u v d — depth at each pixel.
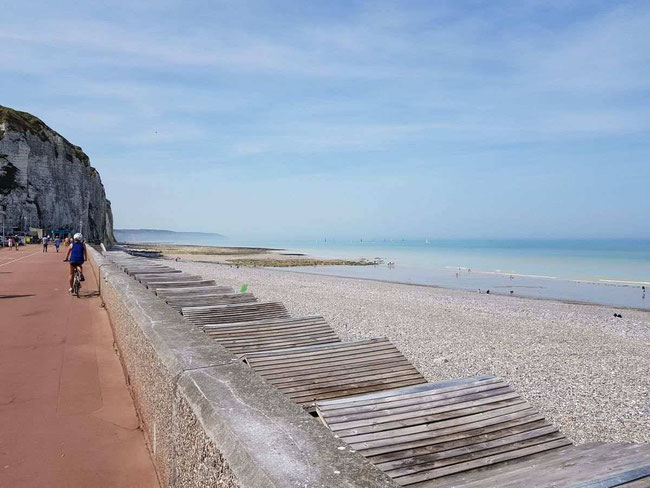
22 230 94.06
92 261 21.91
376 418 3.07
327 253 121.44
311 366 4.51
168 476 2.94
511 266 68.50
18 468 3.76
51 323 9.71
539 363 12.31
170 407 2.85
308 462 1.68
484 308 24.12
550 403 9.09
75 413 4.92
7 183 95.94
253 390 2.44
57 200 109.25
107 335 8.59
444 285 40.75
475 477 2.68
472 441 2.97
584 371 11.63
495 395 3.45
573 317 21.98
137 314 4.83
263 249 157.25
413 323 18.03
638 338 17.00
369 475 1.60
